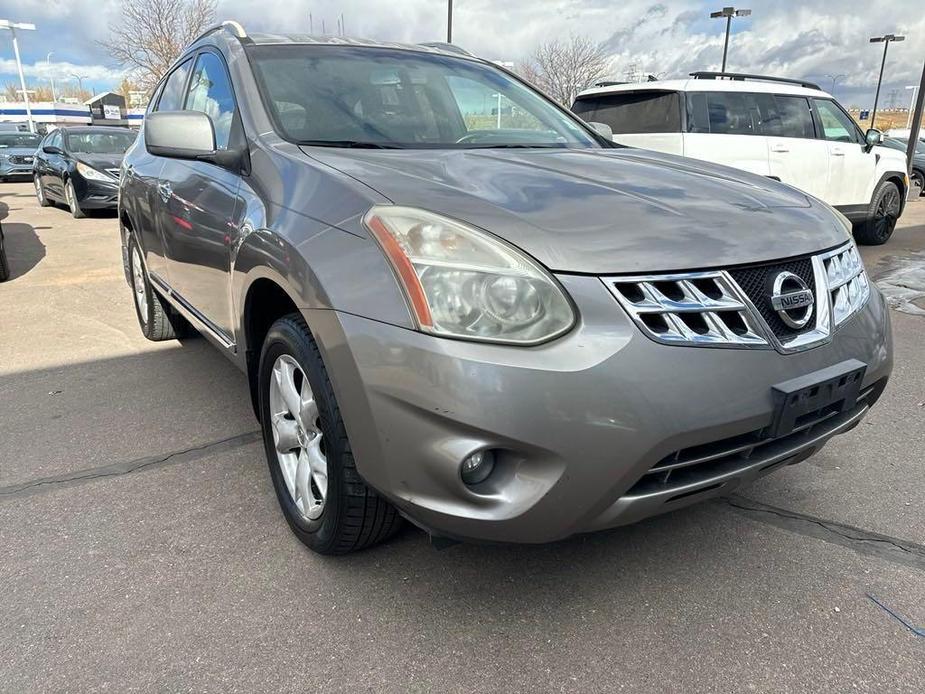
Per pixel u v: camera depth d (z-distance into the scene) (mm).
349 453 2000
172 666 1902
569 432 1668
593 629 2045
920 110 15359
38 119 52688
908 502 2717
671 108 7512
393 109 3010
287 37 3299
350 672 1890
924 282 6762
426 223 1809
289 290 2053
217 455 3119
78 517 2619
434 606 2133
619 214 1947
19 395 3842
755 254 1940
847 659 1933
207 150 2631
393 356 1738
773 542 2461
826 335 2025
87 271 7320
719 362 1787
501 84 3545
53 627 2045
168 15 25281
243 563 2336
